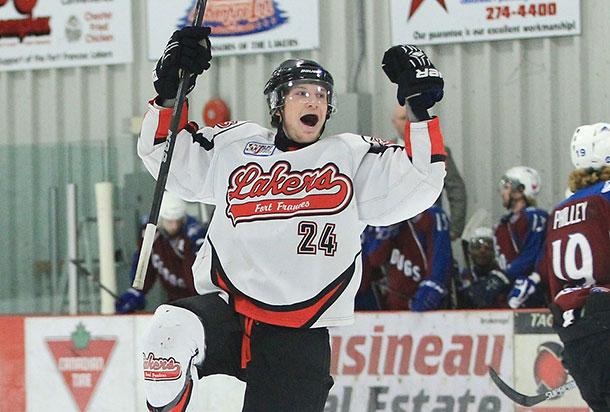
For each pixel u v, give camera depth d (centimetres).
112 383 1471
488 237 1416
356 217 805
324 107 820
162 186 813
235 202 817
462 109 1708
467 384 1337
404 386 1359
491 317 1328
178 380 787
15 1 1942
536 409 1311
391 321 1360
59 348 1492
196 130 866
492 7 1681
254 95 1828
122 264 1573
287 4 1791
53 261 1580
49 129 1948
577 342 1036
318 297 794
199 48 823
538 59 1673
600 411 1043
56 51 1930
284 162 816
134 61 1897
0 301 1605
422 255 1379
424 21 1714
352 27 1767
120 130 1909
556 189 1675
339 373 1382
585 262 1058
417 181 793
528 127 1686
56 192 1588
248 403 806
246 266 806
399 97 791
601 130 1148
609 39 1633
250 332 809
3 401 1520
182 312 790
